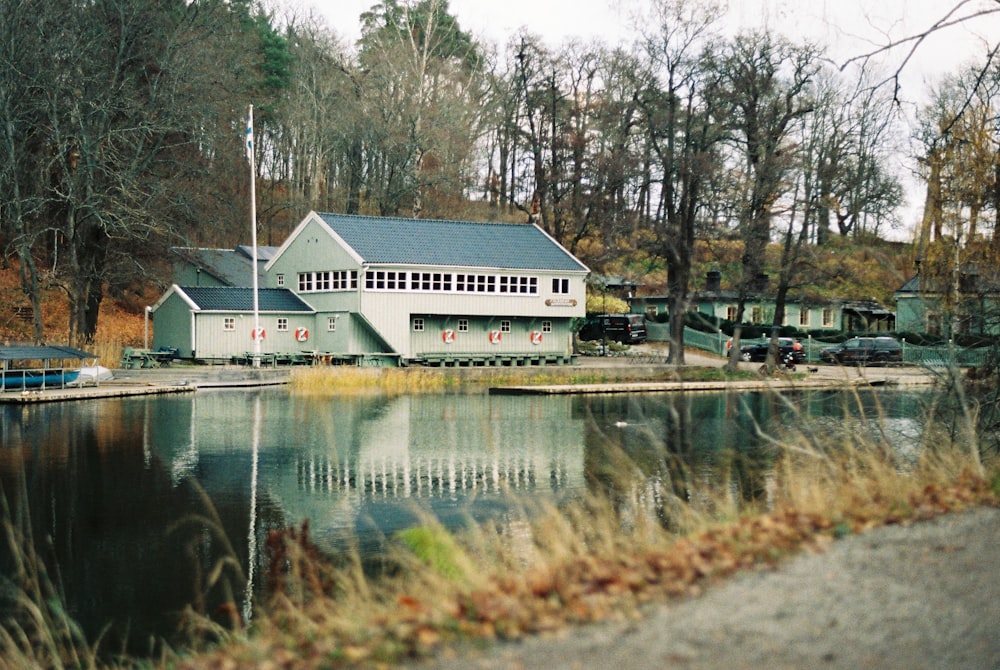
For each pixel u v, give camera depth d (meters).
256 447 26.22
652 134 52.41
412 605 8.15
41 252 54.94
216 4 52.12
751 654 6.62
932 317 17.64
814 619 7.28
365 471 22.92
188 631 12.27
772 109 47.75
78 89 44.84
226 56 53.31
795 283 47.91
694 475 21.31
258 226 77.12
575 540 10.84
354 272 52.44
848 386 17.05
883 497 11.45
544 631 7.17
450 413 35.09
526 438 28.52
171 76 47.47
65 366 45.00
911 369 53.44
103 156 45.50
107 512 18.50
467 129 73.69
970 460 13.45
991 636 6.92
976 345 16.89
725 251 49.41
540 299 57.00
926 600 7.66
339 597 10.65
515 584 8.45
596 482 21.45
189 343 51.75
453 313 54.38
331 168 81.62
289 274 56.44
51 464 23.25
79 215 48.34
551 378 49.31
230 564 15.15
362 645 7.11
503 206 82.69
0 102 44.00
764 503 16.58
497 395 42.72
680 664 6.45
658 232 49.19
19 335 50.31
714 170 49.34
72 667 11.16
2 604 13.28
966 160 18.06
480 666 6.49
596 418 33.62
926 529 9.89
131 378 43.97
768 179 46.75
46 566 15.04
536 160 69.31
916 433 18.53
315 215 54.12
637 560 9.09
